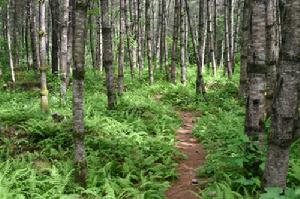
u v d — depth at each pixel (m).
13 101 16.89
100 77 24.89
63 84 15.62
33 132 10.47
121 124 11.98
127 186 7.80
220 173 8.06
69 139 10.12
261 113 7.39
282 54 5.27
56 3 26.20
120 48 17.88
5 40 35.00
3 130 10.65
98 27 28.81
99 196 7.12
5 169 7.73
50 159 8.93
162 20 29.70
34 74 26.52
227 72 27.06
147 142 10.78
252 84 7.37
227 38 25.94
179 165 9.49
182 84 22.27
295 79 5.23
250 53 7.30
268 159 5.63
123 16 18.08
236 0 43.88
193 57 42.12
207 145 10.77
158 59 35.25
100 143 10.08
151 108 15.07
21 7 38.66
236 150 8.60
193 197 7.60
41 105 13.09
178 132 12.98
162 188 7.78
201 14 18.72
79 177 7.45
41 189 7.38
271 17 12.10
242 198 6.70
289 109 5.33
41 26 13.01
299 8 5.06
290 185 7.20
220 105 16.86
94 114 13.27
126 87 22.89
